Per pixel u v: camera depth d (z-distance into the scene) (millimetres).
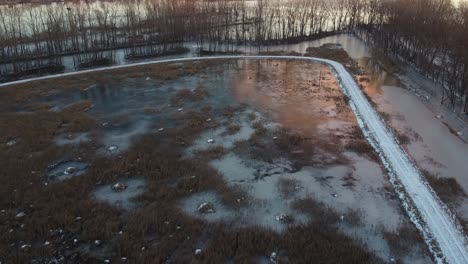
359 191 19688
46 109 29562
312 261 14789
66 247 15477
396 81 38281
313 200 18688
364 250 15422
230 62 43312
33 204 18047
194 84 35562
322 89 34500
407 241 16125
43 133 25312
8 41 43094
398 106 31625
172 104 30438
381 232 16641
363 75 39594
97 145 23750
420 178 20828
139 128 26266
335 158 22719
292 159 22531
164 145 23906
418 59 40969
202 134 25516
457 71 34781
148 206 18016
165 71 39469
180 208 18047
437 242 16125
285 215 17531
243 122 27375
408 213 18000
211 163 21969
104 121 27344
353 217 17500
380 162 22516
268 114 28781
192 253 15219
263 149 23578
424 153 24016
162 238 16016
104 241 15859
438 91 35062
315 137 25219
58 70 41719
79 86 35094
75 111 28984
